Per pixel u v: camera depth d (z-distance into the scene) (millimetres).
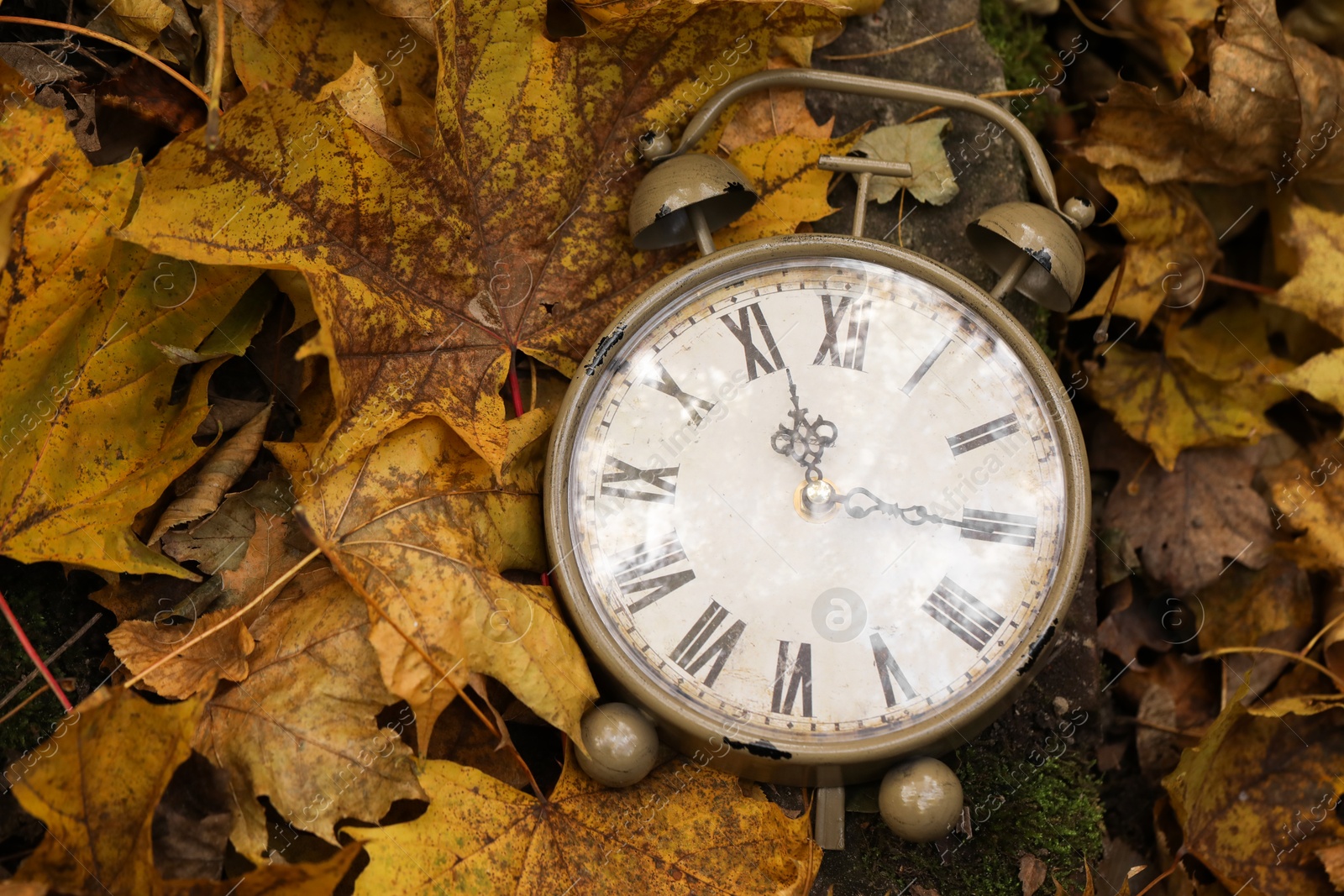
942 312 471
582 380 463
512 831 458
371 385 465
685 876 466
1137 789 536
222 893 432
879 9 534
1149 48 570
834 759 452
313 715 454
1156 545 549
